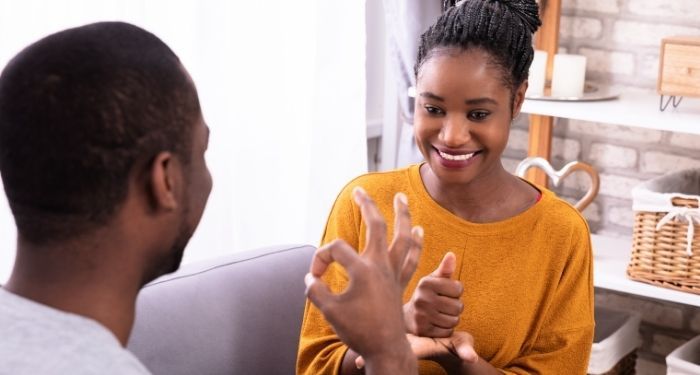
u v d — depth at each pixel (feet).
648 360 9.04
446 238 4.72
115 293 2.77
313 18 8.21
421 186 4.82
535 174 8.66
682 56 7.42
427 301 4.15
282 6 8.01
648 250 7.48
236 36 7.70
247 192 8.07
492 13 4.35
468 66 4.29
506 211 4.71
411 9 8.37
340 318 2.99
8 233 6.38
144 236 2.80
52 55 2.68
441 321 4.17
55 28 6.43
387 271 3.03
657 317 8.93
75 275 2.72
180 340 5.24
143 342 5.07
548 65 8.48
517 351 4.76
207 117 7.55
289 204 8.36
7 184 2.71
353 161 8.82
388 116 10.13
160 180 2.74
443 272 4.13
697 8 8.37
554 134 9.22
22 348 2.53
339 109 8.68
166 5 7.08
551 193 4.85
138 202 2.76
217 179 7.68
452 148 4.35
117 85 2.65
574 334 4.75
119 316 2.79
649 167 8.84
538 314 4.75
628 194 8.99
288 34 8.10
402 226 3.12
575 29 8.95
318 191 8.73
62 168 2.63
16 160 2.66
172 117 2.76
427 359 4.24
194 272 5.54
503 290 4.67
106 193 2.67
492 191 4.69
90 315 2.72
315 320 4.91
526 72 4.49
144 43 2.77
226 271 5.65
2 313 2.63
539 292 4.72
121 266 2.77
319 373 4.75
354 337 3.00
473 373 4.34
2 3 6.16
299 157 8.35
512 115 4.56
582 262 4.75
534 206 4.71
